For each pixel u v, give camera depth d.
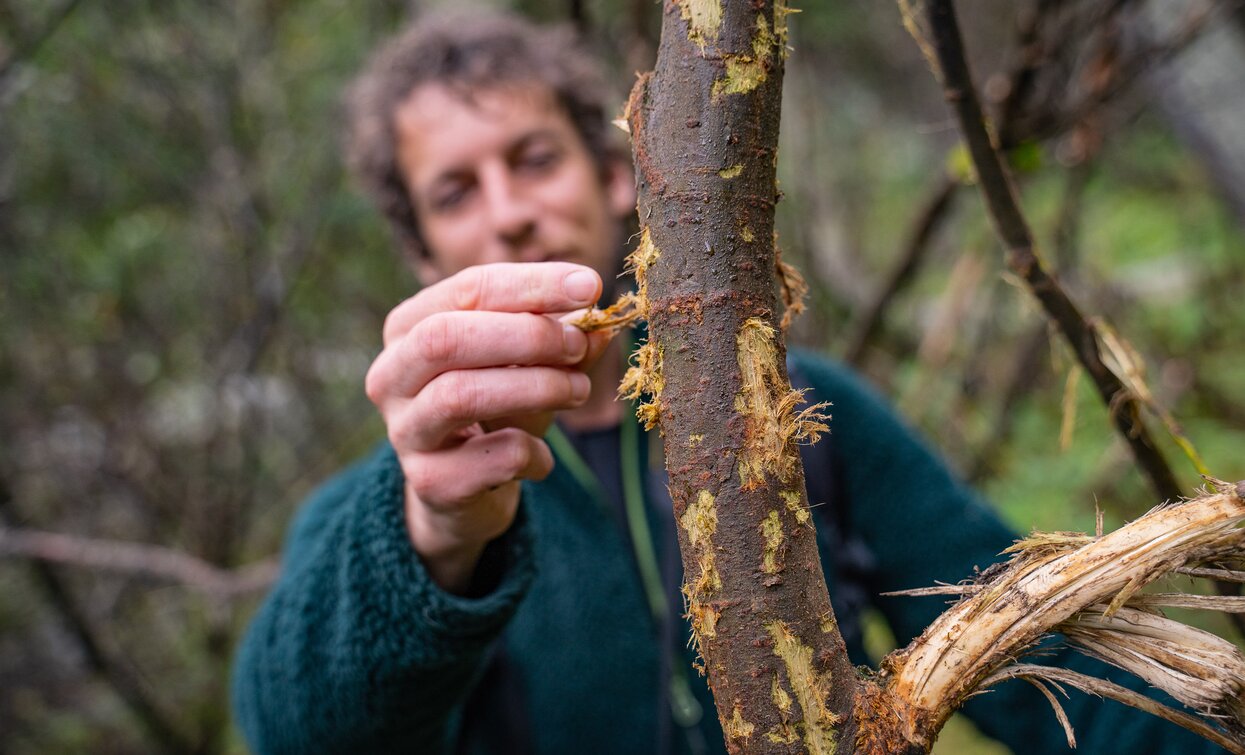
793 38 1.21
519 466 0.36
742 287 0.22
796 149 1.38
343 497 0.56
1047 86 0.62
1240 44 0.94
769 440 0.22
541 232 0.61
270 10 1.23
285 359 1.43
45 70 1.08
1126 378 0.36
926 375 1.05
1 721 1.26
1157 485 0.37
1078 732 0.46
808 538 0.23
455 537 0.39
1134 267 1.53
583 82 0.66
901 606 0.58
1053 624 0.24
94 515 1.32
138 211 1.25
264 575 0.97
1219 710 0.23
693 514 0.23
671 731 0.54
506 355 0.33
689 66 0.23
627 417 0.60
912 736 0.23
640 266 0.24
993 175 0.35
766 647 0.22
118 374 1.30
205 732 1.28
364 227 1.30
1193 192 1.61
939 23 0.33
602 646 0.56
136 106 1.21
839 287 1.25
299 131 1.29
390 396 0.36
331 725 0.44
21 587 1.29
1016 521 0.96
